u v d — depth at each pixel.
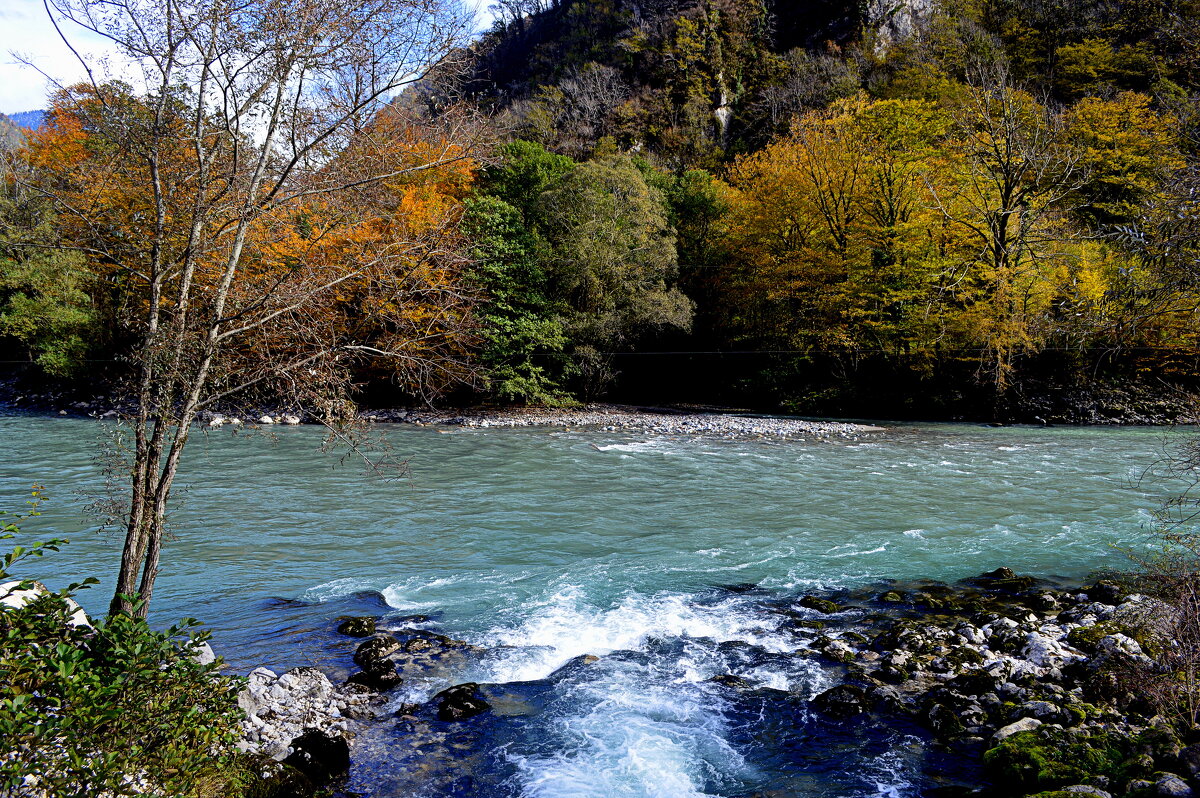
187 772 4.60
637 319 38.69
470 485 18.05
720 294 46.09
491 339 35.00
